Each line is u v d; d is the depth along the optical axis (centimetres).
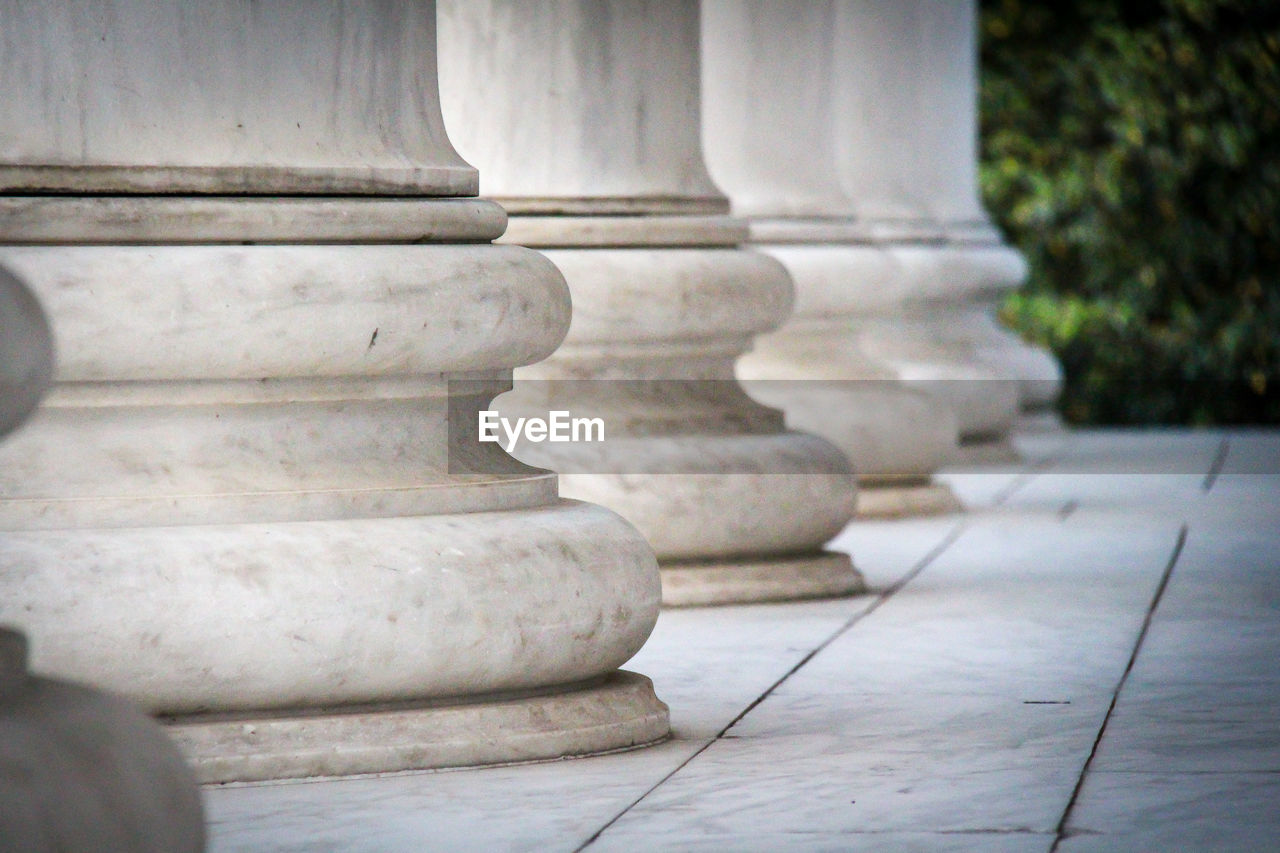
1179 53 3612
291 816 733
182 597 780
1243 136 3609
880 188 2328
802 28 1895
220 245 824
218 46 839
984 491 2117
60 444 823
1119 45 3616
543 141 1336
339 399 849
